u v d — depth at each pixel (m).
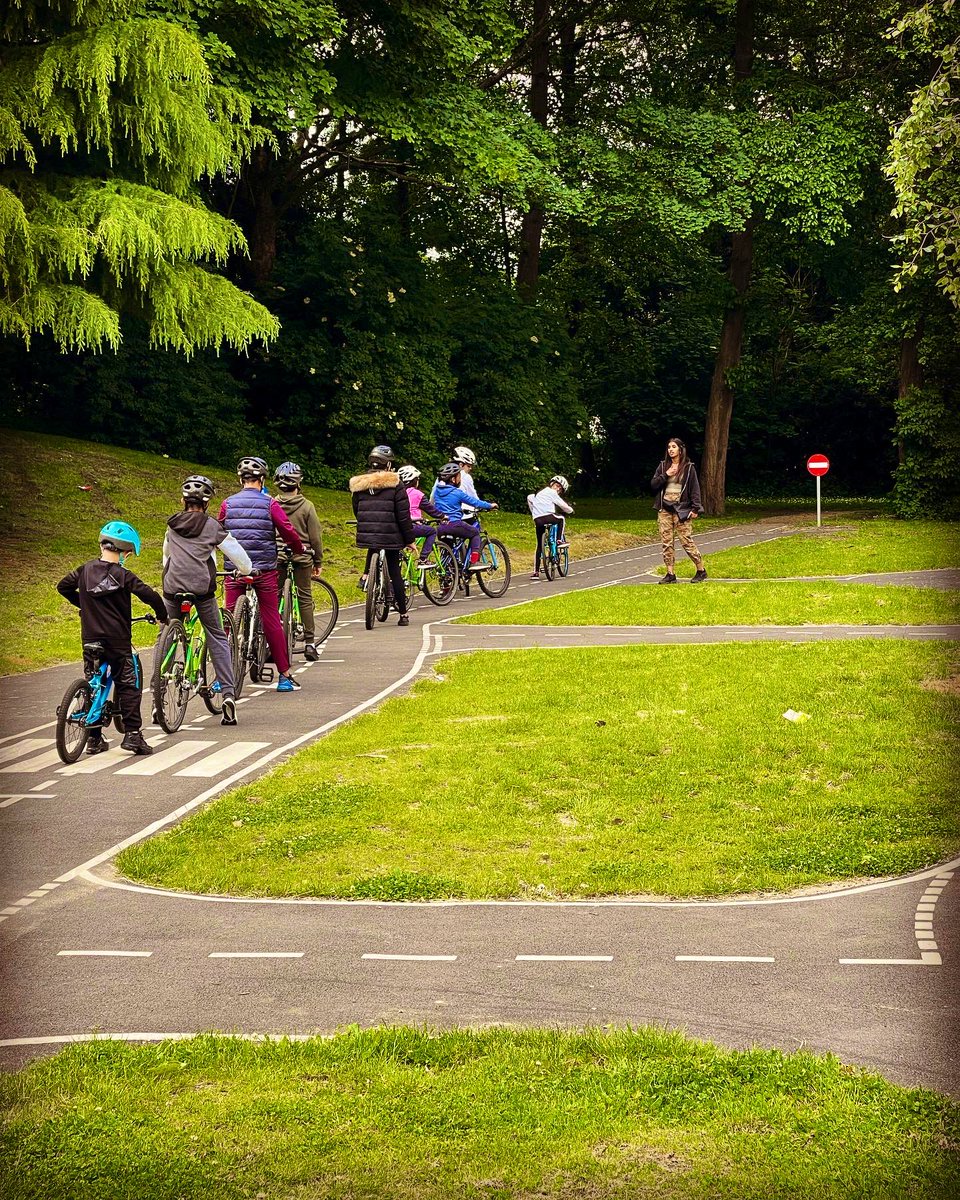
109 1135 5.08
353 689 15.65
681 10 47.31
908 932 7.44
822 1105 5.20
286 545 16.86
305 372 39.94
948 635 18.33
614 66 48.66
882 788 10.45
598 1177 4.74
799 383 67.88
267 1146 4.99
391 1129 5.12
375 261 41.84
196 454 38.31
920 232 23.56
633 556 33.12
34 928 7.78
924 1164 4.71
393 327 41.84
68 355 35.59
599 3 48.03
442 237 51.03
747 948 7.25
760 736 12.05
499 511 41.56
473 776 11.00
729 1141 4.96
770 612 21.06
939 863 8.77
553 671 15.68
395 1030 6.02
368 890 8.36
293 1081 5.56
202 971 7.02
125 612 12.43
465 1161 4.88
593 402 66.19
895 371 55.25
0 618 21.50
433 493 24.41
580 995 6.59
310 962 7.14
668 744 12.02
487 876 8.61
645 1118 5.18
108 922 7.88
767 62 46.09
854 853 8.87
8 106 25.20
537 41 46.84
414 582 23.33
